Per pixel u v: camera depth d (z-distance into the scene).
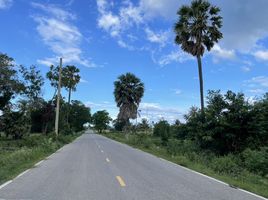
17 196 10.62
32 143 38.38
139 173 16.88
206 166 20.94
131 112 67.81
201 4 35.09
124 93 67.44
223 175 17.06
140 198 10.54
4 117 56.03
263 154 20.72
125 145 47.97
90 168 18.62
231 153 24.36
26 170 17.45
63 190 11.77
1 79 56.62
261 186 14.11
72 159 23.97
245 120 25.70
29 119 60.06
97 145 45.34
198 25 34.84
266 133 25.47
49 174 15.97
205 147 27.73
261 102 25.95
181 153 28.98
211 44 35.31
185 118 31.33
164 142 43.94
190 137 30.16
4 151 31.16
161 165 21.16
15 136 56.06
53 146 33.88
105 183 13.46
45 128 64.62
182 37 35.50
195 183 13.97
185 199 10.52
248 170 19.78
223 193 11.79
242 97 26.11
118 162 22.42
